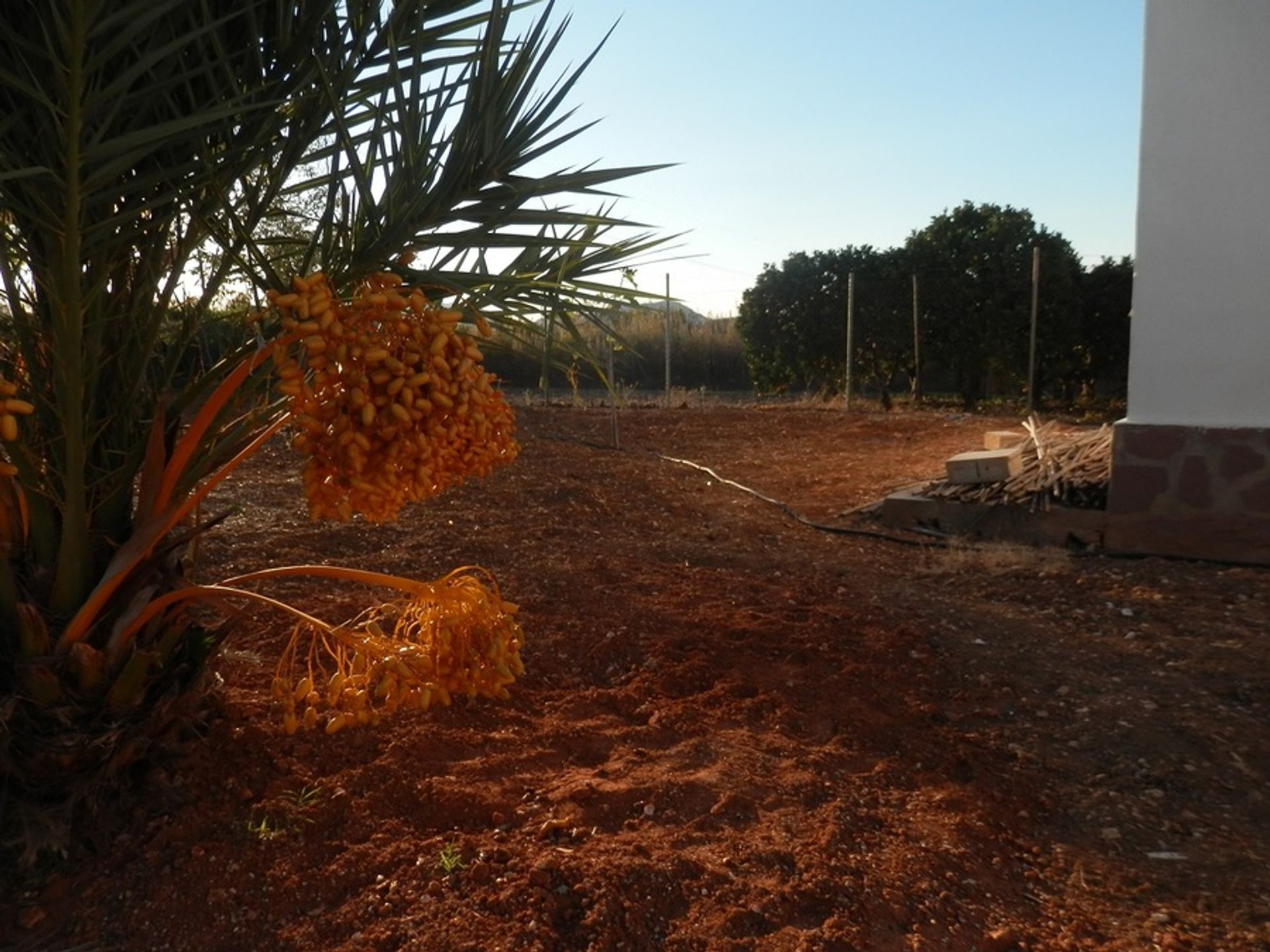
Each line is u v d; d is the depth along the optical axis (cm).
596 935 267
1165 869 310
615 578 570
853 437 1206
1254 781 359
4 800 287
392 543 616
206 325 318
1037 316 1505
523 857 296
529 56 264
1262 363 573
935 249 1585
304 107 273
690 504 815
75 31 217
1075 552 630
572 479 868
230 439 293
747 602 539
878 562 645
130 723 294
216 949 263
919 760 374
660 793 337
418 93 255
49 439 279
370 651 285
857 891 291
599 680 439
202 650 315
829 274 1678
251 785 327
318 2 263
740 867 300
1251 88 555
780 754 373
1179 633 492
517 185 259
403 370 221
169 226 282
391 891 282
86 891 282
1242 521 587
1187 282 585
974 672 454
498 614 288
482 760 354
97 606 278
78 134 226
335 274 266
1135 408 609
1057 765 373
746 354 1800
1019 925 284
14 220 260
